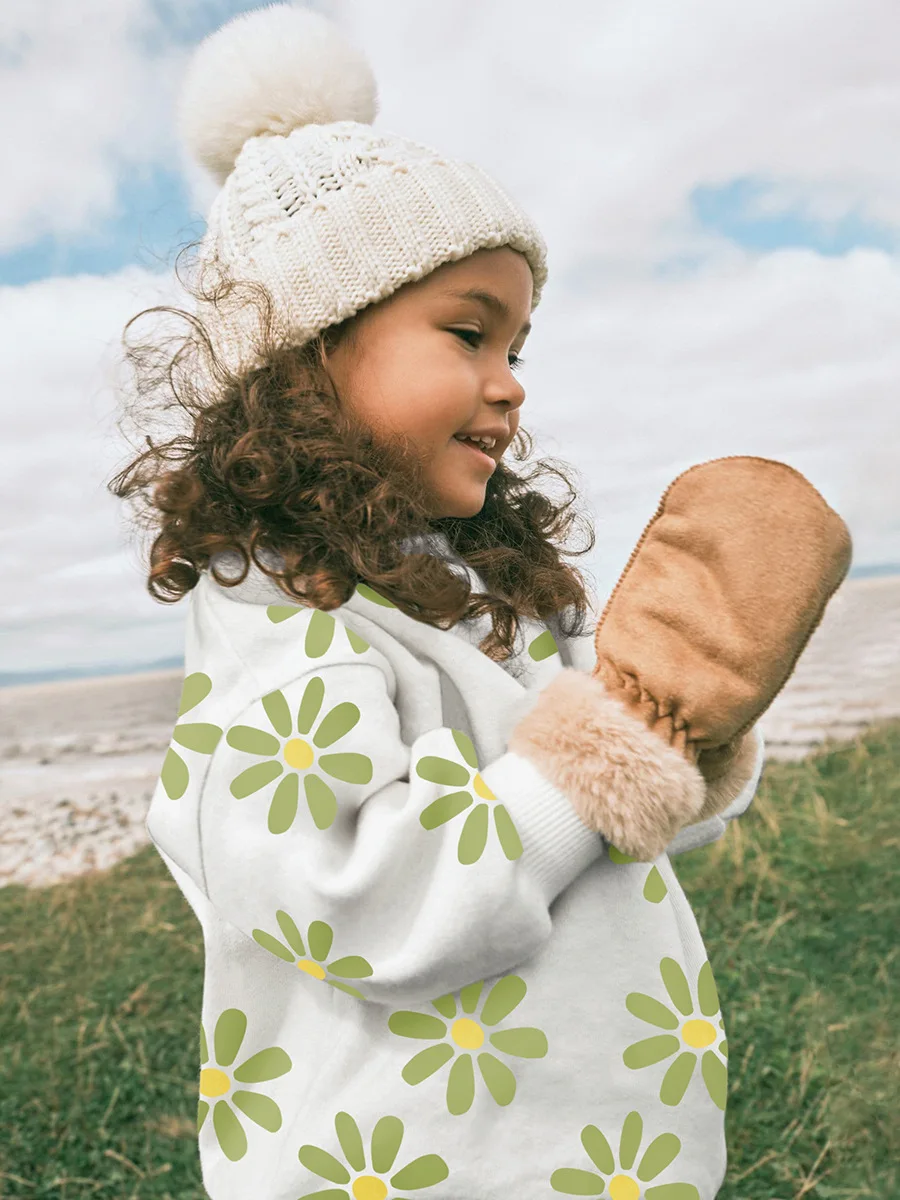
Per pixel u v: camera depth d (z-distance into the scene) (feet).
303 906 3.58
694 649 3.69
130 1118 10.76
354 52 5.55
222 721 3.86
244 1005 4.18
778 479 3.73
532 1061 3.79
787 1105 9.71
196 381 4.86
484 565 5.16
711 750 3.87
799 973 11.54
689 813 3.64
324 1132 3.77
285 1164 3.81
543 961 3.91
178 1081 11.22
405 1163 3.67
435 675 4.31
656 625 3.78
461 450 4.53
